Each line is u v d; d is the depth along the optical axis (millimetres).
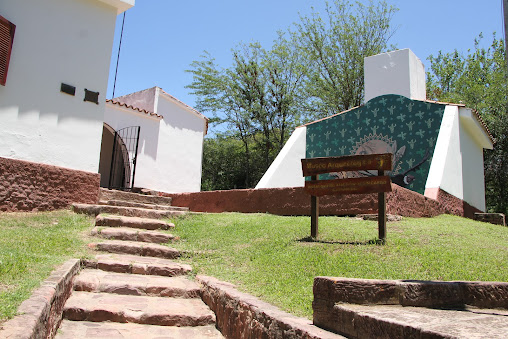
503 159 20891
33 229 7586
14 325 2861
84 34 10461
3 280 4066
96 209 9180
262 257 6406
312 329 3188
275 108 28500
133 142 14797
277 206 9930
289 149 15039
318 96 25203
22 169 9023
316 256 5973
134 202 11031
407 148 13203
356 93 25125
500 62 27047
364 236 7023
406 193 9188
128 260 6547
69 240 7105
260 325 3797
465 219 10445
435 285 3428
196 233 8367
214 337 4691
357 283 3305
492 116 22031
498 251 6523
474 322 2686
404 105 13602
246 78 28188
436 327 2438
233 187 31000
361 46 24812
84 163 10188
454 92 26906
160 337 4531
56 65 9867
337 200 8992
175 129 16391
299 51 27141
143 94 16234
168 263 6648
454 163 12453
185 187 16500
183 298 5660
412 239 6820
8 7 9102
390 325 2586
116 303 5121
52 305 3986
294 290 4777
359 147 14180
